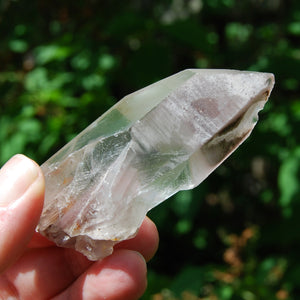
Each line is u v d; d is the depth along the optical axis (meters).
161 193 0.14
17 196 0.15
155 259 0.38
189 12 0.41
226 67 0.37
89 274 0.16
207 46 0.33
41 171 0.15
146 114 0.14
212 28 0.41
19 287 0.18
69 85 0.34
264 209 0.39
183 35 0.32
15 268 0.18
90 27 0.35
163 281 0.26
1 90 0.35
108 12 0.38
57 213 0.15
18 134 0.31
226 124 0.14
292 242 0.31
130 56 0.34
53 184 0.15
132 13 0.33
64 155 0.15
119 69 0.34
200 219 0.40
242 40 0.40
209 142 0.14
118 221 0.14
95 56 0.34
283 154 0.32
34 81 0.34
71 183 0.14
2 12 0.40
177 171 0.14
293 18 0.36
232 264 0.29
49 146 0.31
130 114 0.14
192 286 0.25
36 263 0.18
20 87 0.35
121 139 0.14
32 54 0.39
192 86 0.14
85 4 0.38
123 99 0.15
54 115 0.32
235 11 0.41
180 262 0.38
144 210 0.14
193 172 0.14
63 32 0.39
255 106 0.14
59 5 0.39
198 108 0.14
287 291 0.28
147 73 0.33
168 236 0.39
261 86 0.13
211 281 0.28
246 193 0.39
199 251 0.38
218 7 0.37
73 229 0.14
